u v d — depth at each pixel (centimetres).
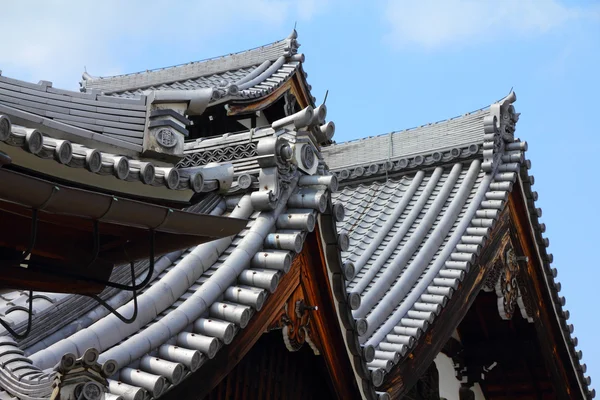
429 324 1161
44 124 643
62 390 566
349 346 916
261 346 923
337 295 889
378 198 1575
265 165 878
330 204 869
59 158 608
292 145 891
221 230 652
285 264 810
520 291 1460
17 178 524
